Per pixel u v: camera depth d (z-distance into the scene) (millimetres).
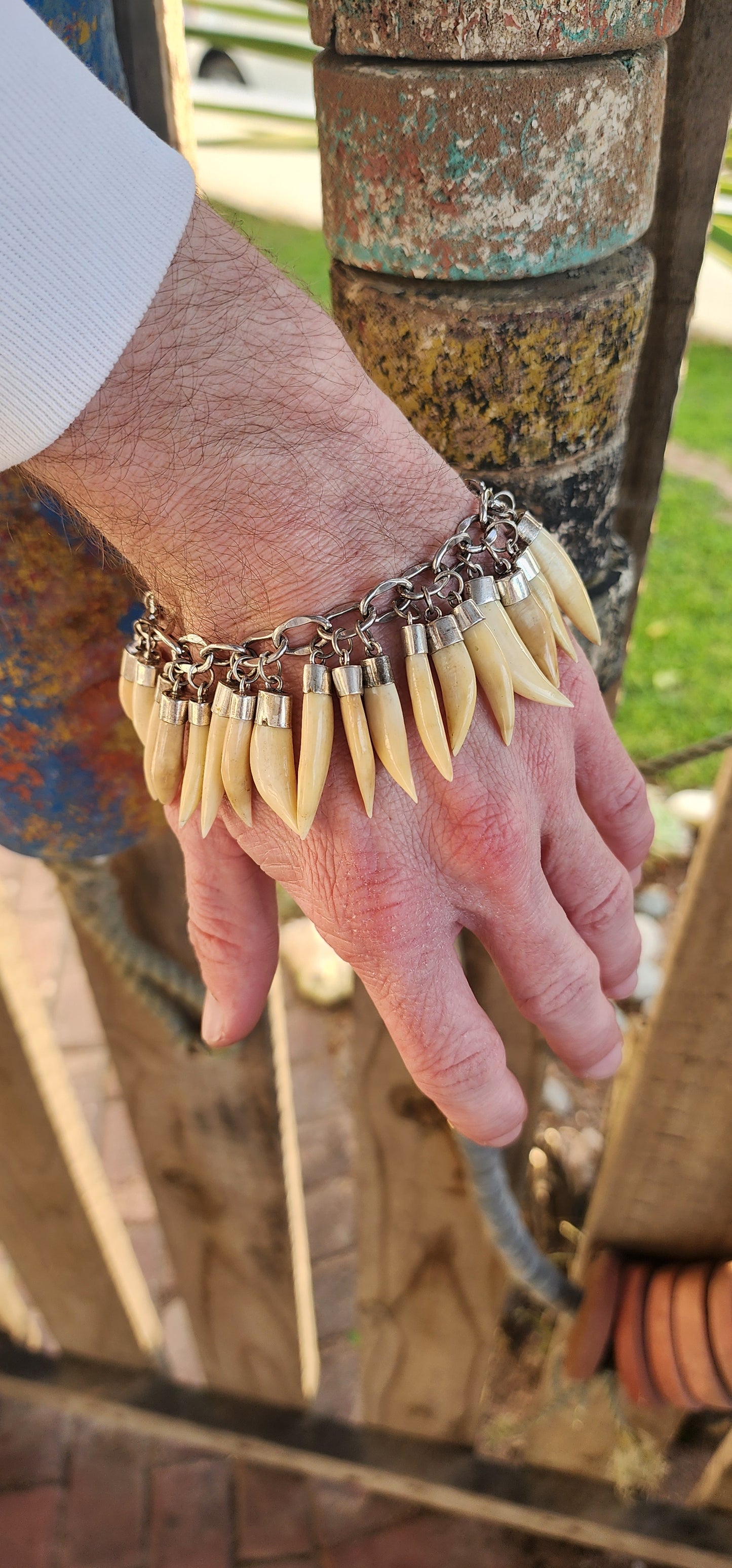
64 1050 993
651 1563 656
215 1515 705
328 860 297
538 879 305
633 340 310
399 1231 519
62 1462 735
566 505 324
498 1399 707
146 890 422
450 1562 672
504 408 305
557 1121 846
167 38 336
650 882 1075
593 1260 494
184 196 265
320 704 284
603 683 373
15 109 250
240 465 273
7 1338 727
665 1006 387
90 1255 612
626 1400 544
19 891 1151
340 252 306
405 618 285
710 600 1435
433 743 285
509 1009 419
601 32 269
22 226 253
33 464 279
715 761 1217
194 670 294
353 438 278
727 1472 557
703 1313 448
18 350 257
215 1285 613
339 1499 707
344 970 1035
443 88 271
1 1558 699
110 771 354
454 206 283
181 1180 550
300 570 280
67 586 321
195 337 267
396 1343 593
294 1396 684
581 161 281
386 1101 458
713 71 313
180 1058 475
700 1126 420
